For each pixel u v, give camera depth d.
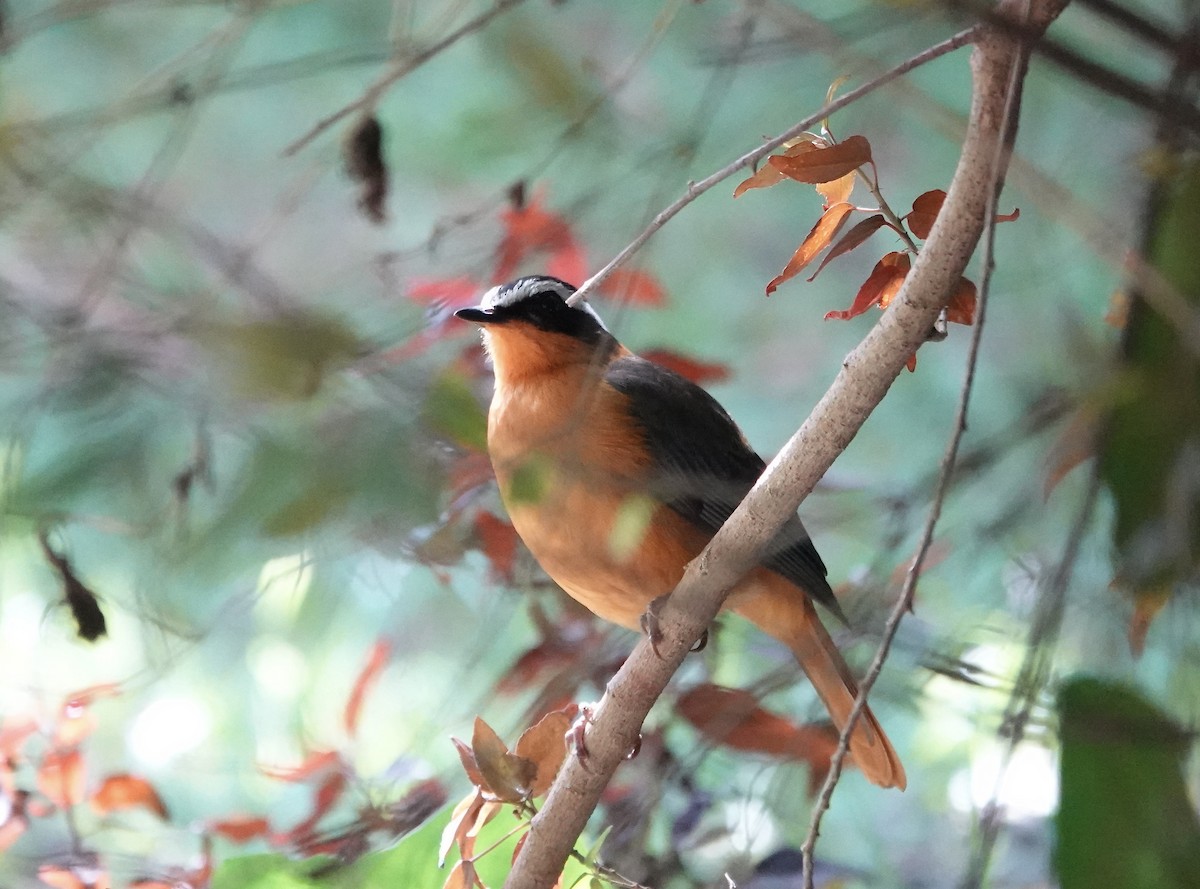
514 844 7.18
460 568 7.80
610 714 6.31
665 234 13.74
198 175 11.89
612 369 7.98
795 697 9.71
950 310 5.38
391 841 7.24
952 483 6.44
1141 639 5.41
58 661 9.70
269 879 7.08
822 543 10.52
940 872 9.12
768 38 6.74
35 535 6.12
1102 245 4.25
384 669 8.84
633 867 7.54
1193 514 4.30
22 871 7.21
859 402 5.35
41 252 5.00
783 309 14.13
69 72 10.72
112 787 7.32
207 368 3.41
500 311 7.80
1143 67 5.93
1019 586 7.12
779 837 8.05
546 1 6.42
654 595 7.58
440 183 9.88
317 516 3.25
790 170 5.19
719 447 8.01
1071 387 4.59
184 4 5.79
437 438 3.51
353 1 10.62
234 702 9.88
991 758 8.20
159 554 3.73
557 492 6.69
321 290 4.92
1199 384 4.18
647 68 9.83
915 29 4.95
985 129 4.56
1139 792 5.48
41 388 3.92
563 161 7.67
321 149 8.91
